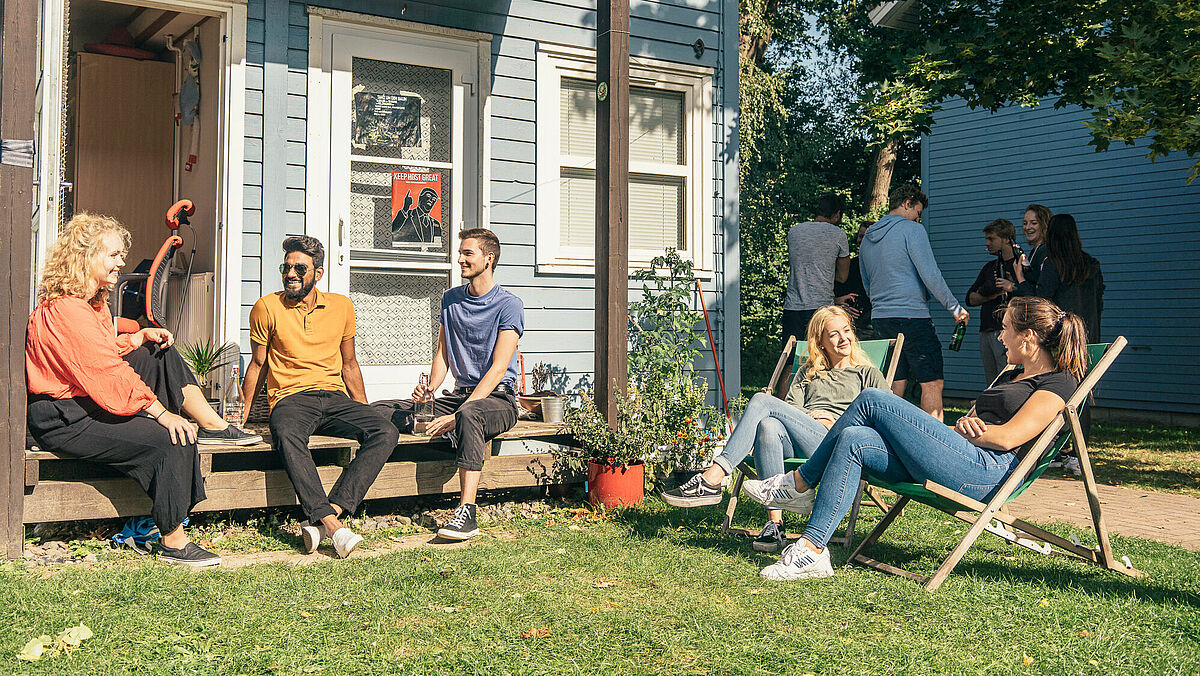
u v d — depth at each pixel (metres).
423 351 6.75
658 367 7.01
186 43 7.27
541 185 7.12
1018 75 9.02
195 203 6.96
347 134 6.42
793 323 7.48
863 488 4.80
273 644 3.02
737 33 8.12
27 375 4.05
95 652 2.90
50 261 4.05
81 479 4.47
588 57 7.34
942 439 3.90
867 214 19.36
